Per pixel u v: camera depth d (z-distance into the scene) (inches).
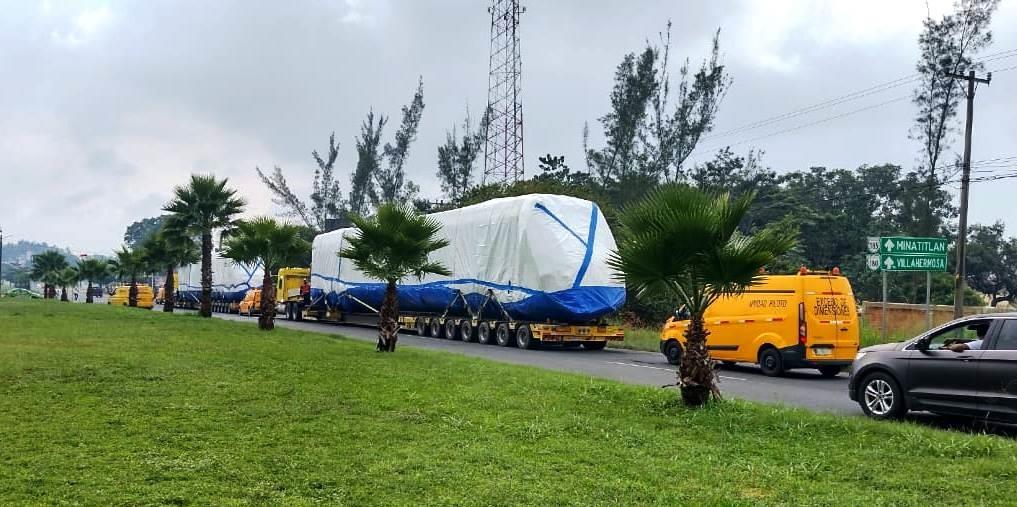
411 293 1184.2
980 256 2095.2
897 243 873.5
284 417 352.5
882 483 258.5
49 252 2864.2
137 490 232.4
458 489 242.2
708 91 1994.3
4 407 354.6
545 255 936.9
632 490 244.7
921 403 423.8
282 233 991.0
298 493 235.8
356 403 395.5
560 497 234.5
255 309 1827.0
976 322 415.5
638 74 2009.1
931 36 1578.5
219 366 523.2
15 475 245.3
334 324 1497.3
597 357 868.0
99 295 3878.0
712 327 745.6
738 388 589.3
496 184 1814.7
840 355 676.7
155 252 1592.0
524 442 315.0
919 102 1617.9
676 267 398.0
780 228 515.8
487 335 1044.5
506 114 2143.2
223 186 1282.0
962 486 253.4
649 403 415.5
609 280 948.6
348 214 742.5
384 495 235.5
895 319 1163.3
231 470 258.2
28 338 681.6
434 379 495.2
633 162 1980.8
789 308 681.0
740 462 285.6
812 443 322.3
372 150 2977.4
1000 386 391.5
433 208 1983.3
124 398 387.9
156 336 759.1
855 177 2321.6
